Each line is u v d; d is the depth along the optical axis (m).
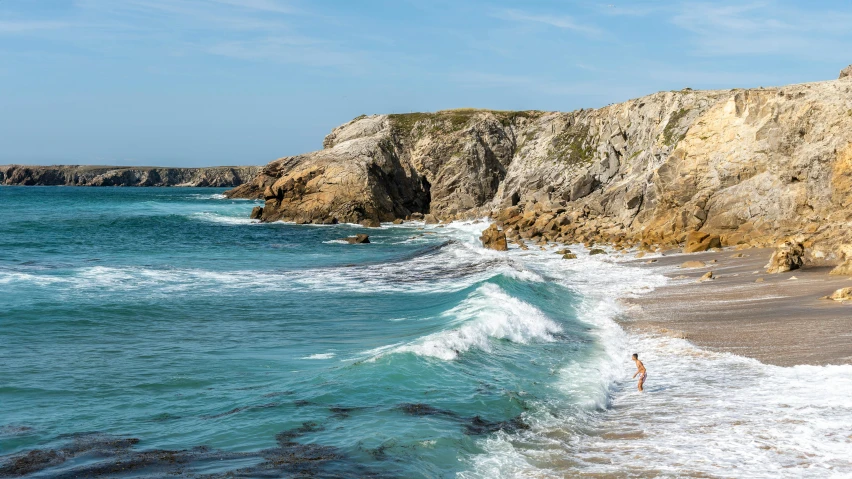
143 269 38.75
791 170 42.62
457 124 105.50
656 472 11.15
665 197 52.44
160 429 13.02
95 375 16.89
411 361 17.56
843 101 40.69
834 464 11.13
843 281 27.47
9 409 14.17
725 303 26.30
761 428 12.91
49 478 10.68
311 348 20.20
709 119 51.69
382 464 11.31
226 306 27.75
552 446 12.50
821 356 17.56
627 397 15.84
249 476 10.67
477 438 12.74
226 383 16.22
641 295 30.16
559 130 96.25
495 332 21.42
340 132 113.94
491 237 53.47
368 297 30.69
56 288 30.53
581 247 53.50
